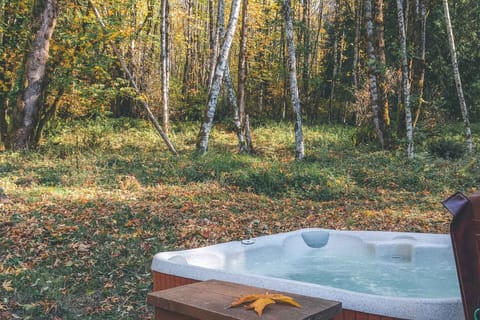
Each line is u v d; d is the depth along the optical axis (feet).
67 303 18.47
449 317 10.77
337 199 38.70
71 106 73.20
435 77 81.30
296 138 52.44
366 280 17.75
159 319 10.59
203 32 111.96
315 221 31.96
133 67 85.87
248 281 12.99
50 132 61.16
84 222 27.86
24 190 35.40
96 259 22.77
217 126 85.15
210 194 37.45
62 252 23.44
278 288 12.44
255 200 37.11
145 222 29.04
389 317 11.02
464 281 9.61
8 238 24.86
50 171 41.52
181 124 83.82
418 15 62.54
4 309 17.52
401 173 44.55
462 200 9.86
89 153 51.39
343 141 67.26
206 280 12.92
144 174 42.16
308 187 40.47
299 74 111.45
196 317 9.61
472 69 82.02
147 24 78.79
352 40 99.04
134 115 91.56
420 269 18.66
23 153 49.42
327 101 109.40
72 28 56.08
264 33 108.47
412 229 30.07
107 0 56.18
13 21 58.65
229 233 28.35
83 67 54.85
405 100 51.80
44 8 51.80
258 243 19.63
